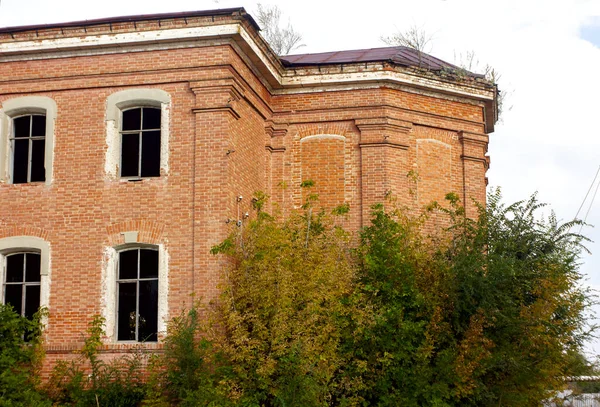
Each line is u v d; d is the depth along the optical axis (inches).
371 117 813.2
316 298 603.8
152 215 697.6
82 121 724.7
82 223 708.7
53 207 716.7
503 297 658.2
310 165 821.9
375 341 629.0
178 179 698.2
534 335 659.4
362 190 804.6
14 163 746.8
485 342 634.2
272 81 810.8
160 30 708.0
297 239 636.1
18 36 733.3
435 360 639.1
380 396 624.1
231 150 699.4
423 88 836.0
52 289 703.1
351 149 818.2
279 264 605.9
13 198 726.5
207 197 688.4
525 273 692.1
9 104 742.5
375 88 818.8
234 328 611.2
